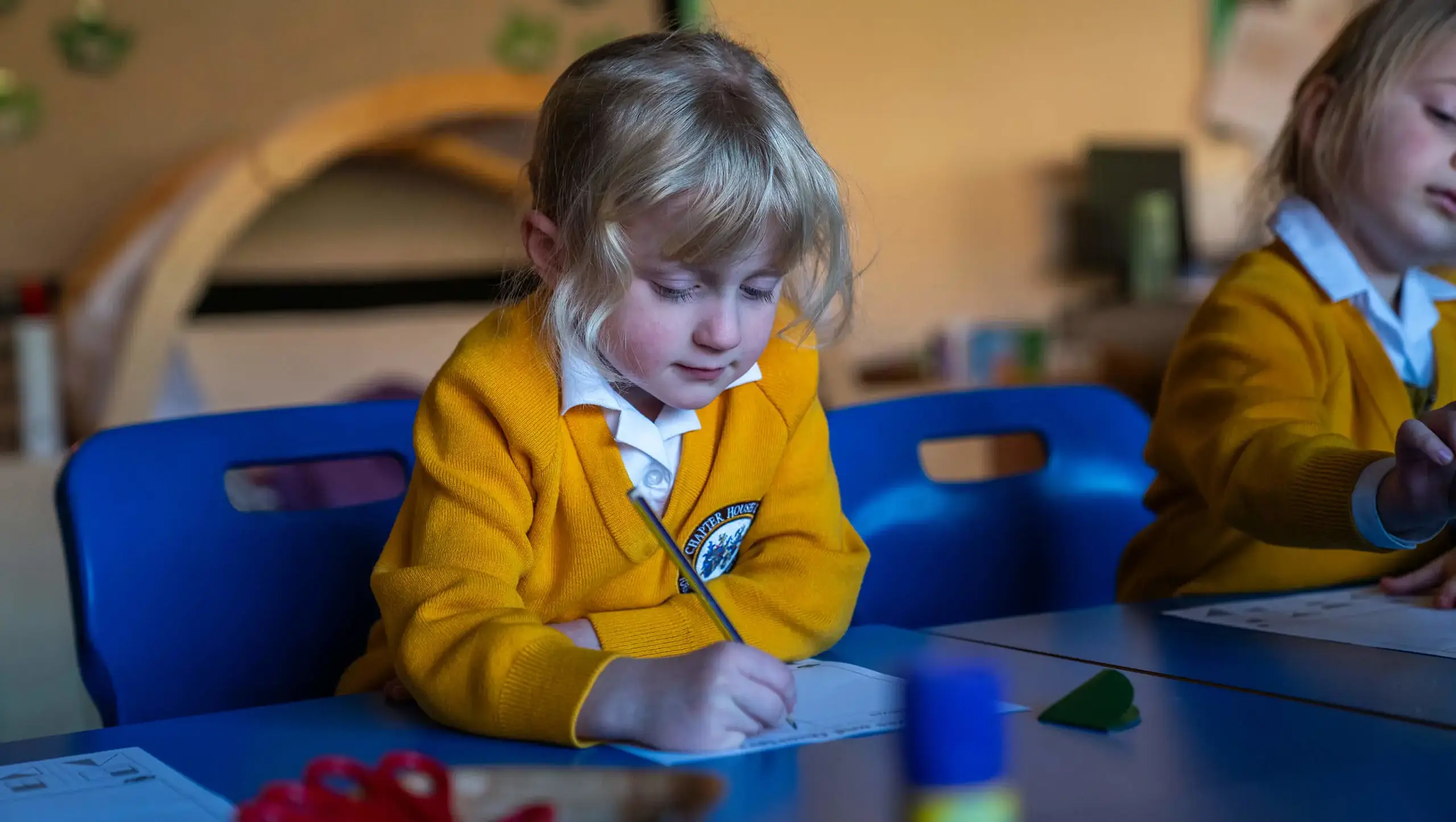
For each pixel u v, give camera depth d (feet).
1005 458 10.04
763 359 3.14
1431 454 2.61
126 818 1.80
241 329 8.27
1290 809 1.69
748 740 2.09
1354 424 3.83
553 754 2.11
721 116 2.59
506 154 8.23
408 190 8.79
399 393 8.60
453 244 8.93
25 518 6.61
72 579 3.22
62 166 8.21
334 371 8.50
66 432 7.47
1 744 2.19
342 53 8.88
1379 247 3.91
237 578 3.39
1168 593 3.92
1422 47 3.66
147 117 8.40
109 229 8.28
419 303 8.82
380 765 1.62
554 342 2.78
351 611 3.53
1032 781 1.81
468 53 9.21
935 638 2.88
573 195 2.66
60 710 6.61
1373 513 2.82
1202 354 3.74
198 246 7.07
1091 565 4.36
